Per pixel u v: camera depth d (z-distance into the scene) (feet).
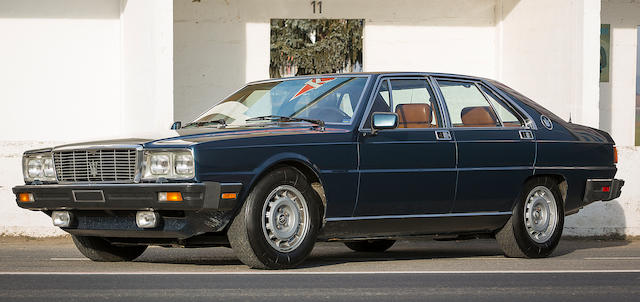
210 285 18.39
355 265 23.40
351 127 23.77
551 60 43.52
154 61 37.22
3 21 45.19
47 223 35.88
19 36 45.29
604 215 39.47
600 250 31.71
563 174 28.12
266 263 21.74
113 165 21.83
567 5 42.06
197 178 20.90
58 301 16.11
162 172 21.22
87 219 22.95
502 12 48.57
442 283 19.12
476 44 49.16
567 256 28.58
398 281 19.39
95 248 24.85
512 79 47.57
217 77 46.85
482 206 26.21
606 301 16.85
